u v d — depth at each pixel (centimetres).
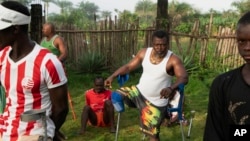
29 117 231
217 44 971
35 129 247
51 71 238
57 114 251
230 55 964
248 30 179
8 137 247
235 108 190
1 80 246
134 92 419
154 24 1000
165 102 415
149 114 413
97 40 977
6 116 250
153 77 410
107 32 974
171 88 386
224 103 196
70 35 960
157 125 414
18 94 243
